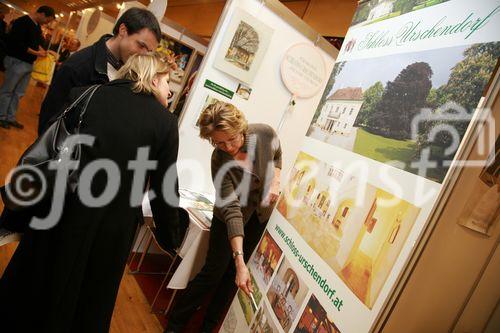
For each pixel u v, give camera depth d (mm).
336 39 3408
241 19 2141
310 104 2504
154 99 1267
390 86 1002
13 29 3689
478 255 881
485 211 850
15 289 1166
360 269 911
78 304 1255
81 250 1170
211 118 1559
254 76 2266
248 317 1376
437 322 888
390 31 1077
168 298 2350
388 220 875
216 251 1781
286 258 1246
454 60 822
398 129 926
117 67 1577
